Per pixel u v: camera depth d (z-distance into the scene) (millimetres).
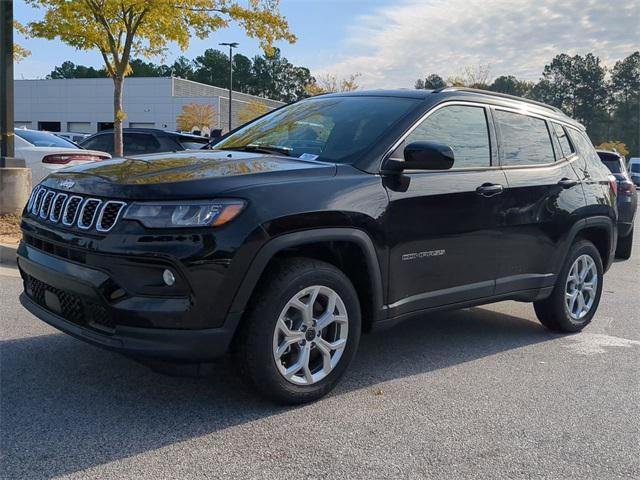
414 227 3959
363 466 2979
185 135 13000
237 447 3096
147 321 3102
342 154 3971
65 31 12758
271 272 3416
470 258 4387
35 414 3359
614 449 3301
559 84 100562
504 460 3121
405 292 4016
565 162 5336
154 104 56188
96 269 3203
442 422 3523
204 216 3135
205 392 3748
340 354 3711
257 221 3227
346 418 3500
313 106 4871
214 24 13258
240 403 3611
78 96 57781
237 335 3387
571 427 3547
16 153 10148
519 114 5039
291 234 3354
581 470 3062
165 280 3111
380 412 3611
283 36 13805
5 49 8891
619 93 98000
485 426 3504
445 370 4410
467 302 4457
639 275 8906
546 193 4945
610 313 6441
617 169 10258
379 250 3779
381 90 4750
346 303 3678
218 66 114188
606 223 5633
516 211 4676
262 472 2871
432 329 5516
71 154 10328
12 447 2992
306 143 4270
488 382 4207
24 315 5145
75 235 3316
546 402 3898
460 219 4242
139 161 3801
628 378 4398
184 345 3123
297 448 3119
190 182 3219
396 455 3105
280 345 3457
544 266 5051
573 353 4957
